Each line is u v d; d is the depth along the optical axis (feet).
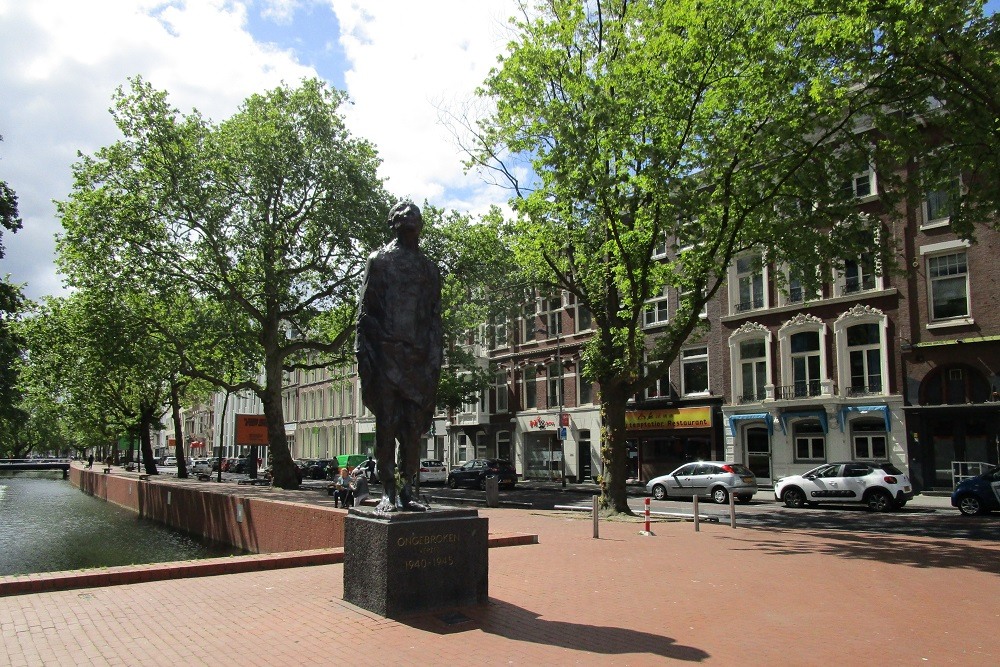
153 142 91.81
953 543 43.27
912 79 45.52
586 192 54.13
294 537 51.90
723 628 22.30
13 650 19.31
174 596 26.20
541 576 31.32
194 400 193.88
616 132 51.57
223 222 95.40
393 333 25.99
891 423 90.43
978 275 85.25
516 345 145.38
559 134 54.75
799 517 65.16
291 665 18.12
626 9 59.77
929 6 40.65
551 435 136.46
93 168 91.30
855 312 94.68
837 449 94.79
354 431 196.85
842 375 95.61
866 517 64.64
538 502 83.46
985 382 84.23
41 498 144.25
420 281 27.04
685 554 38.50
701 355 112.98
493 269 97.14
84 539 77.66
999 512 66.23
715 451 108.68
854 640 21.02
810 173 51.60
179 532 81.97
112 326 91.61
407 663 18.31
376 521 23.65
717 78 50.42
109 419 193.47
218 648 19.56
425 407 26.55
